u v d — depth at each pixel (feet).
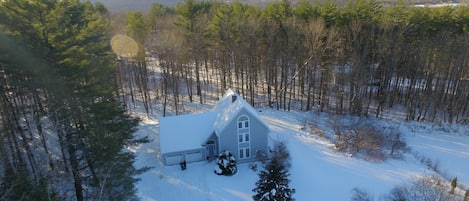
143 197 78.43
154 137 109.09
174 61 139.64
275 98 147.13
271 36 136.46
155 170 89.45
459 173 96.17
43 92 68.49
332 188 83.66
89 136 60.39
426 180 83.46
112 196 63.57
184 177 86.43
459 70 126.41
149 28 169.37
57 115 60.13
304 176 87.45
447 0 250.78
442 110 137.69
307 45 131.23
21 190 41.34
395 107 141.49
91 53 71.10
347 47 136.67
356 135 107.65
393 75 152.25
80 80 65.46
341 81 136.26
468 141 115.65
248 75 153.17
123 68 149.48
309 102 137.39
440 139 116.88
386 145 107.55
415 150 108.06
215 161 93.15
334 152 101.45
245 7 190.49
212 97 147.84
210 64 175.73
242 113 90.63
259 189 70.59
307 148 103.45
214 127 94.07
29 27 58.90
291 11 160.97
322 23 135.85
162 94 146.72
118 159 61.93
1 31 58.34
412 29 140.36
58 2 65.16
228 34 142.92
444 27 142.41
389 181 86.69
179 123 96.53
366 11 147.54
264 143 95.50
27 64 57.72
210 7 204.13
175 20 183.73
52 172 63.21
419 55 130.82
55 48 60.59
